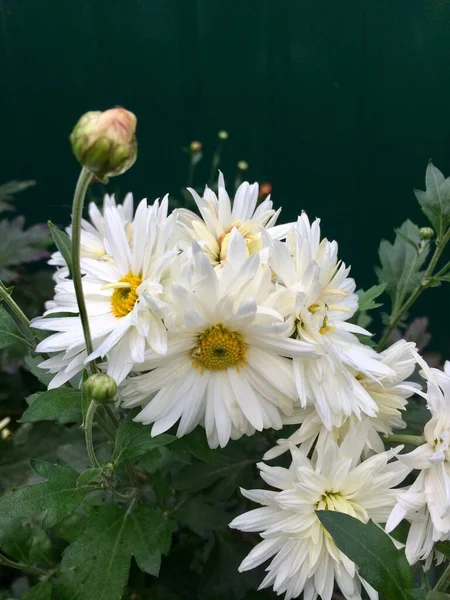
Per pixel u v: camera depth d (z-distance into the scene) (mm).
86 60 393
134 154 137
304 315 164
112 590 178
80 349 167
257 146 414
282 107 401
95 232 247
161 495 211
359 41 375
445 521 163
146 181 427
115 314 172
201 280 159
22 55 393
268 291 166
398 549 163
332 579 177
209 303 163
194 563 263
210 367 173
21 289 361
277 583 173
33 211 438
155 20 382
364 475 174
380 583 153
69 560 182
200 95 402
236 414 172
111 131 132
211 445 176
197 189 411
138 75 397
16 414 340
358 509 176
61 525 219
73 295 176
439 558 186
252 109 403
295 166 417
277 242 165
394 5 364
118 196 404
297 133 406
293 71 390
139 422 176
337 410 169
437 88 378
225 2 375
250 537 258
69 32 386
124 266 174
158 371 171
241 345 173
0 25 385
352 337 186
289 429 208
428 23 363
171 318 159
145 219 169
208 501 226
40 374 209
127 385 174
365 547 154
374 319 454
